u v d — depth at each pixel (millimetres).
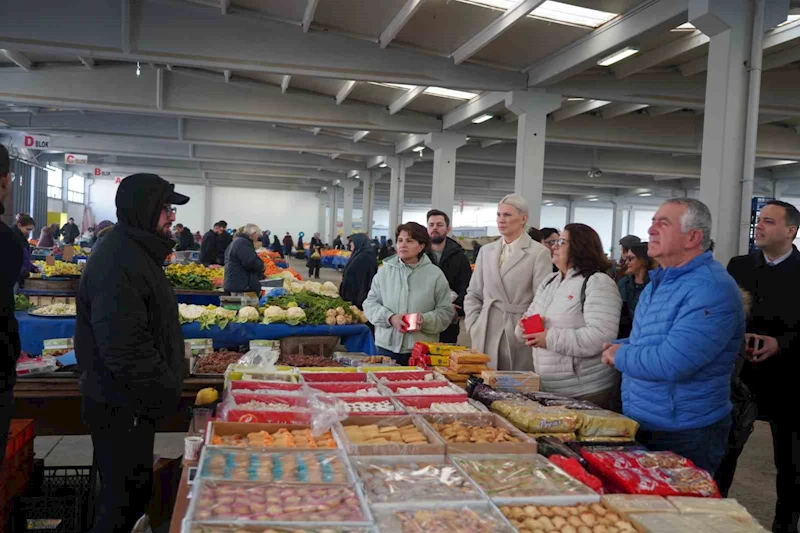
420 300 4113
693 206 2314
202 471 1913
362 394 2877
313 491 1828
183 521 1606
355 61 9719
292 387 2916
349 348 5641
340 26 9359
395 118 14828
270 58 9453
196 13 9250
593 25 8289
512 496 1874
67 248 10000
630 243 5035
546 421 2424
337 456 2092
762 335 3178
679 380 2285
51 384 3320
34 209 25734
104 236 2436
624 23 7781
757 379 3268
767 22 6242
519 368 3734
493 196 37719
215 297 8117
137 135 17453
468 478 1990
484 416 2584
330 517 1673
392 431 2410
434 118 15078
